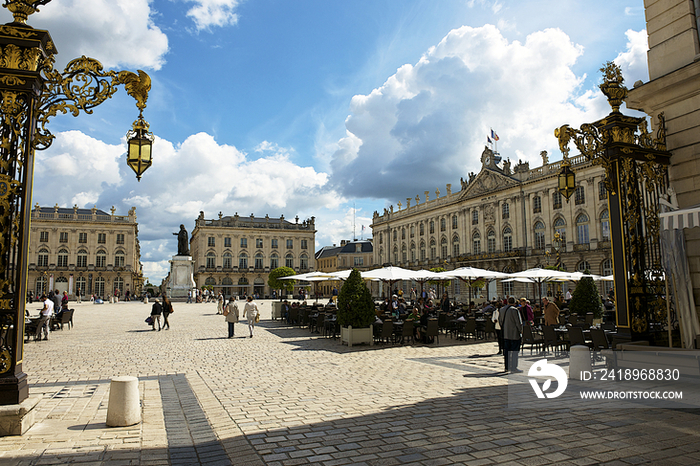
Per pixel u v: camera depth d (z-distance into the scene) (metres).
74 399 8.58
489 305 23.59
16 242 6.23
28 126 6.27
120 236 91.25
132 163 6.78
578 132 9.67
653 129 10.25
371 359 13.72
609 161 9.40
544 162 55.78
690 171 9.35
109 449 5.79
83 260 88.75
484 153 65.44
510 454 5.45
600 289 46.81
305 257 107.44
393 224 89.06
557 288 51.28
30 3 6.41
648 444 5.67
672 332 9.57
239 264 102.50
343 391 9.22
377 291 90.94
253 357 14.16
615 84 9.59
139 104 6.87
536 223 56.56
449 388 9.45
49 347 16.55
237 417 7.32
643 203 9.54
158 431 6.59
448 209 72.56
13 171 6.22
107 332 22.16
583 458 5.25
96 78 6.61
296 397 8.71
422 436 6.21
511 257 57.88
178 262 59.31
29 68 6.27
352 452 5.65
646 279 9.45
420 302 29.09
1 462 5.25
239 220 104.62
